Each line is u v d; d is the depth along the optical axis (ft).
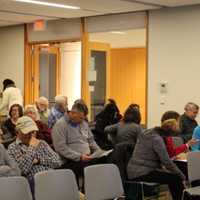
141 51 39.09
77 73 35.27
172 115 18.67
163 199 17.29
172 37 24.04
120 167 16.22
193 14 23.25
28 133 13.96
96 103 30.17
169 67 24.21
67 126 17.33
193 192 14.64
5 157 13.41
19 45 31.55
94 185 12.74
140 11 25.26
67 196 12.04
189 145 18.10
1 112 26.96
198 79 23.22
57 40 29.53
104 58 31.14
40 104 24.18
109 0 21.80
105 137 22.47
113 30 26.68
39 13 26.32
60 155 16.99
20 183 11.14
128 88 40.01
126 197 16.29
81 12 25.88
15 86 30.25
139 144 16.56
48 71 33.63
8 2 22.77
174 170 15.87
